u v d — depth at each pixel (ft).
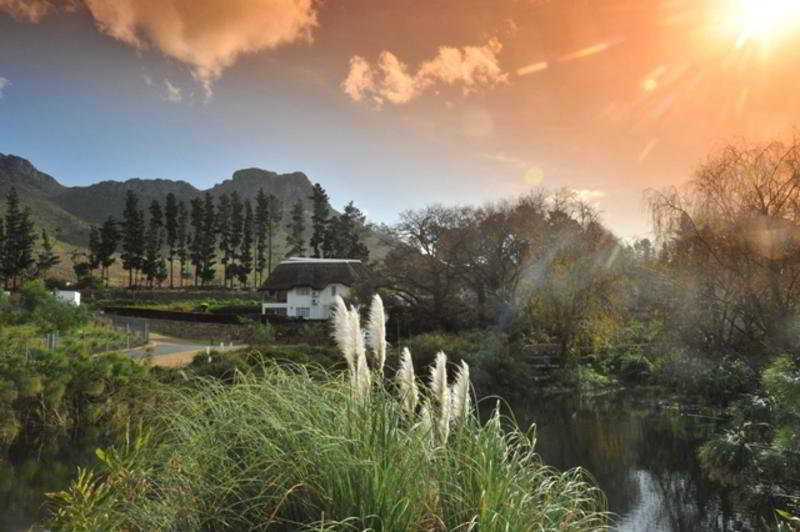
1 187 639.76
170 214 359.66
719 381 61.00
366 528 10.90
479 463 12.60
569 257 104.99
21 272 286.87
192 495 12.90
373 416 12.55
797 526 21.16
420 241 134.51
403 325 127.34
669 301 67.72
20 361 51.03
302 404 13.64
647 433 56.24
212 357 71.51
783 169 60.90
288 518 12.19
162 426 15.69
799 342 54.70
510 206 128.77
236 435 13.47
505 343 94.53
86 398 50.03
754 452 36.94
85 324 124.36
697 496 37.42
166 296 268.82
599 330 97.86
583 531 14.03
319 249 382.42
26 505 31.48
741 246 59.93
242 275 345.72
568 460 47.37
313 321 152.87
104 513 13.60
